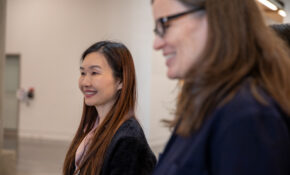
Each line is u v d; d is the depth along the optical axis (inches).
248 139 25.1
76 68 363.3
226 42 29.0
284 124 26.7
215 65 28.7
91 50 62.7
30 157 262.7
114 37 341.1
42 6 374.3
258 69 29.4
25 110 383.6
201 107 28.6
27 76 382.9
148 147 57.8
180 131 30.3
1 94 193.2
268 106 26.2
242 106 26.3
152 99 326.3
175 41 31.2
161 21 31.8
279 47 32.1
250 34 29.7
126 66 61.8
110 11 344.5
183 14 30.6
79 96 363.3
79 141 67.4
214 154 27.2
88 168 58.3
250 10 30.2
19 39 384.8
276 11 280.7
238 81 28.1
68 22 364.2
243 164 25.0
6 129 392.5
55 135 371.6
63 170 67.3
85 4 355.6
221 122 27.0
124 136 56.3
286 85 29.4
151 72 324.5
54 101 373.1
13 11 386.0
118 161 54.8
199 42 30.5
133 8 333.7
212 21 29.4
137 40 331.6
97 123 67.1
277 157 25.1
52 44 371.9
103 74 60.7
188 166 28.7
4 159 197.8
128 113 60.3
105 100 61.1
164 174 32.1
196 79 29.3
